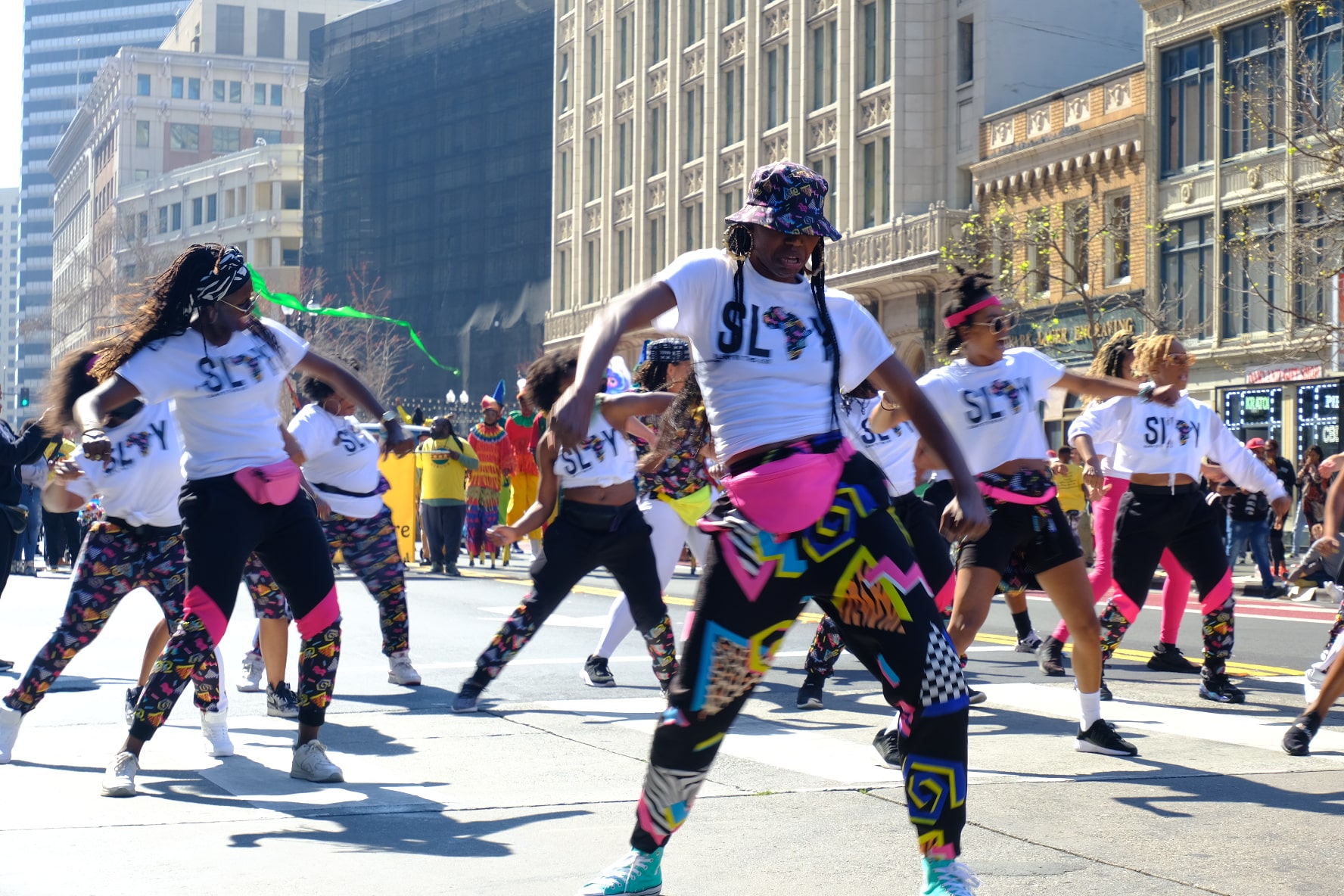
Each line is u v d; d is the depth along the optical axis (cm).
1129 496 765
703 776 360
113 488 584
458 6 7244
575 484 714
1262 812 479
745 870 404
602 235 4953
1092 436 758
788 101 3972
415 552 2159
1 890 381
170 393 497
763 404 349
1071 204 3139
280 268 9162
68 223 14212
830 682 838
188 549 509
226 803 492
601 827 458
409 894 381
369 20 7675
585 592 1550
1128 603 769
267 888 386
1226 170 2766
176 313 500
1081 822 464
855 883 392
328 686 533
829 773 545
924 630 342
